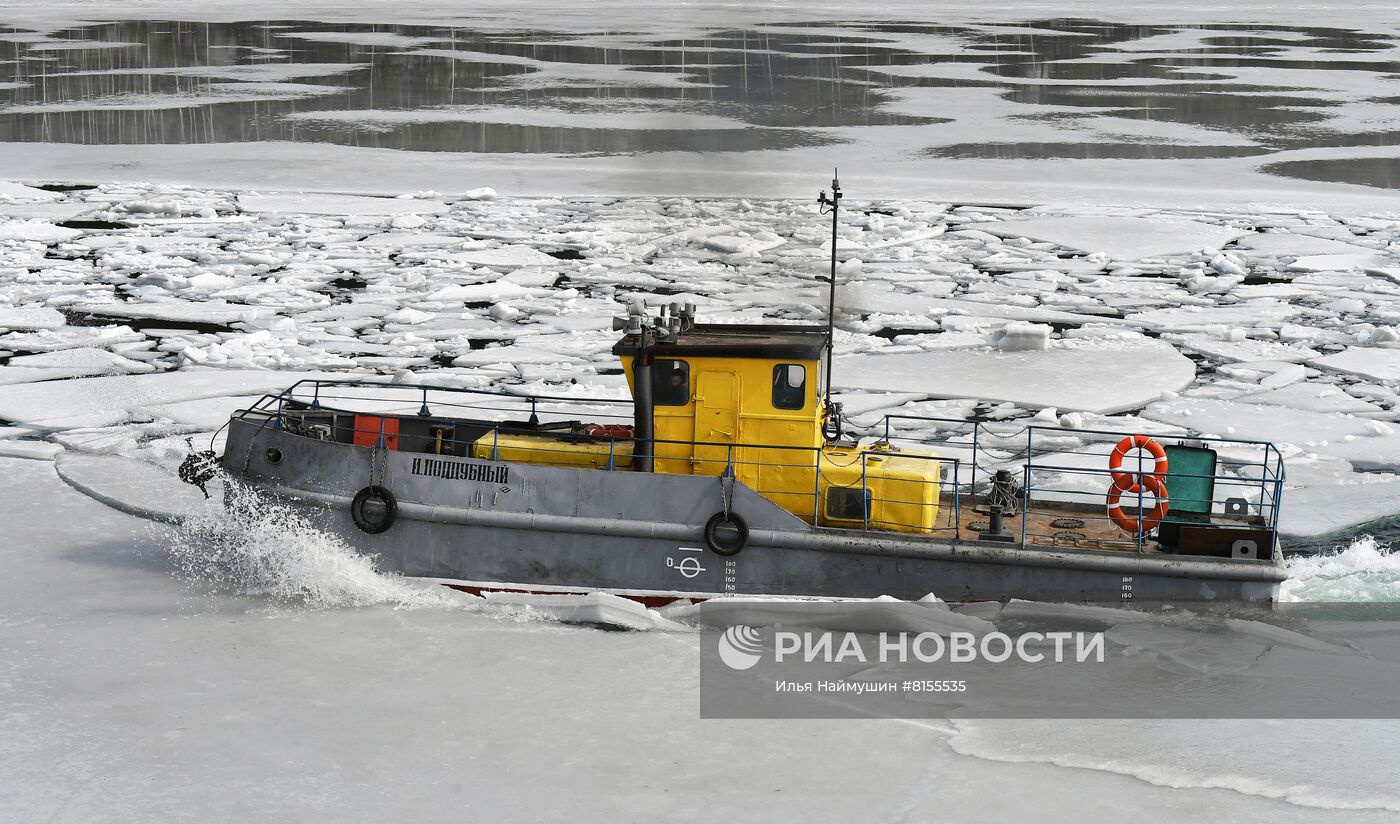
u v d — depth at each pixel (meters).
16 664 15.12
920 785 12.66
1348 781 12.76
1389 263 43.94
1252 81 96.56
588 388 29.05
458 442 17.77
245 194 56.03
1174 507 17.02
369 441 18.34
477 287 39.28
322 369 30.67
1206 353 33.41
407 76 97.06
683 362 16.66
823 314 36.94
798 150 68.38
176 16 148.00
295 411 18.86
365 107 82.25
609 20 148.12
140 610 16.72
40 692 14.41
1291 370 31.30
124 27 133.62
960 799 12.42
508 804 12.22
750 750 13.31
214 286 39.88
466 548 16.86
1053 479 22.86
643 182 59.38
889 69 103.25
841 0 191.50
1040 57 113.25
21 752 13.11
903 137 72.50
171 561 18.56
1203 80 97.31
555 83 93.19
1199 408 27.95
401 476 16.91
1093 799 12.45
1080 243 47.69
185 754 13.10
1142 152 68.81
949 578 16.30
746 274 42.81
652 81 94.50
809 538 16.17
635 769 12.90
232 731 13.56
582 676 14.89
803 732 13.71
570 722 13.81
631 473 16.44
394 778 12.66
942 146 70.12
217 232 48.44
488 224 50.28
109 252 44.78
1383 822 12.05
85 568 18.27
